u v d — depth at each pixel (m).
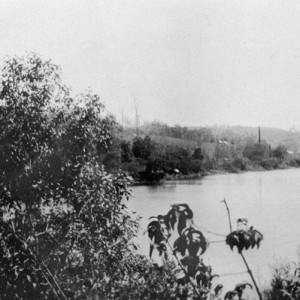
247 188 35.50
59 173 7.53
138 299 4.30
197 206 25.36
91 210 7.32
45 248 6.76
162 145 51.75
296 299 3.38
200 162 52.50
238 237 3.07
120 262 7.15
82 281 6.35
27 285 6.06
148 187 36.62
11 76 7.45
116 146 24.31
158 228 3.45
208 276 3.57
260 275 10.43
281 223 19.91
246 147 70.12
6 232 6.17
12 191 7.07
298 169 65.94
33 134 7.38
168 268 4.36
